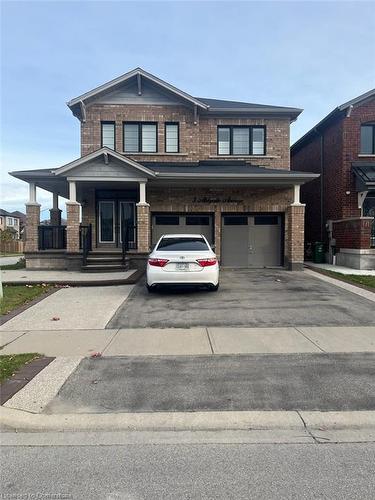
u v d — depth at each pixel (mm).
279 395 4742
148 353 6234
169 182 16812
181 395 4758
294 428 4094
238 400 4625
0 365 5633
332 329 7484
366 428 4094
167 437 3945
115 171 15859
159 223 18016
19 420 4199
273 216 18062
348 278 13547
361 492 3062
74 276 13906
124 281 12477
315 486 3137
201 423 4156
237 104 20312
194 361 5867
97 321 8180
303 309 9016
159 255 10453
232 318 8289
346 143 18219
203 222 18078
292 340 6828
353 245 17234
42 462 3516
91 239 17828
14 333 7383
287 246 17375
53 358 6023
